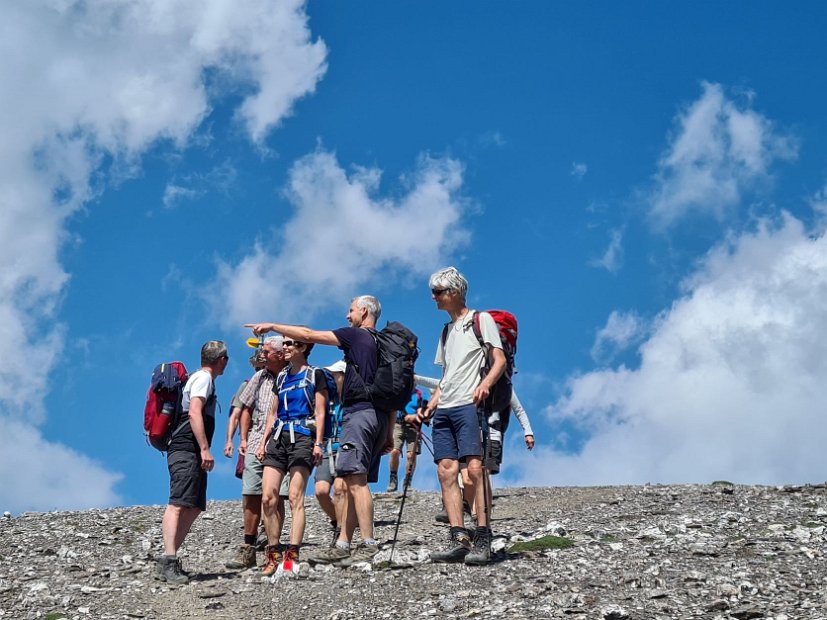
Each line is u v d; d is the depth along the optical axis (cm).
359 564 954
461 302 953
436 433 953
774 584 806
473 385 928
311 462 985
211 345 1005
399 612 789
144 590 948
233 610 848
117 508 1611
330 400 1030
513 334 943
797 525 1073
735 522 1111
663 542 999
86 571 1057
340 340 964
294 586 908
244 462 1069
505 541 1047
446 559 945
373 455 993
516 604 777
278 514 984
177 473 986
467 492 1024
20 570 1068
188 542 1259
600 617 727
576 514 1266
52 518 1473
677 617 723
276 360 1073
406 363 970
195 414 975
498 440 1113
